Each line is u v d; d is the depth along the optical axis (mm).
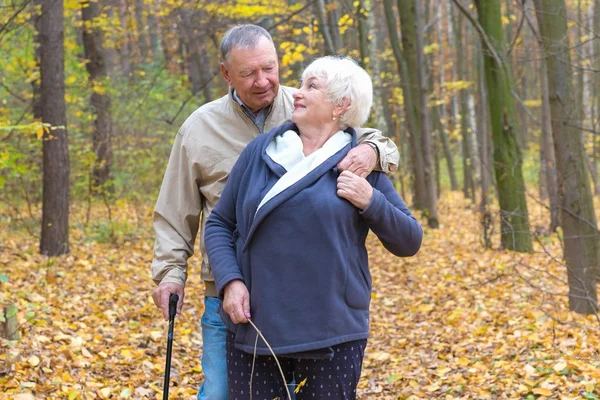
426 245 13016
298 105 2652
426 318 7934
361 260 2590
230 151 3100
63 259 9883
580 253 7168
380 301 8984
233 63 2982
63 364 5246
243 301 2520
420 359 6266
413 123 16391
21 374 4758
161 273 3111
